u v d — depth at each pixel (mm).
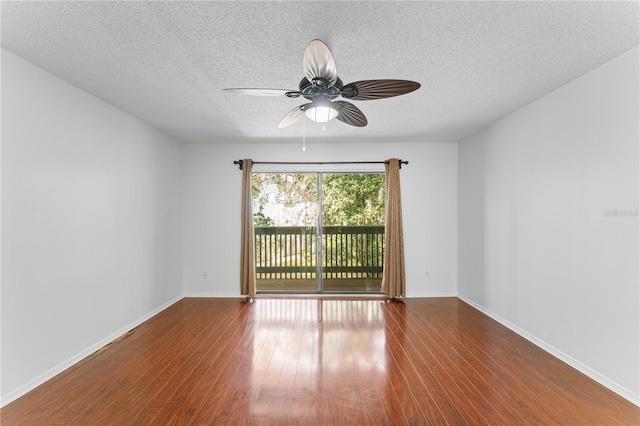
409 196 5484
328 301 5211
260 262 5645
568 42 2305
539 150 3412
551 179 3238
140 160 4191
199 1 1851
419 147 5484
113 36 2230
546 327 3316
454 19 2027
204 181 5492
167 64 2637
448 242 5492
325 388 2588
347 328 3947
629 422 2172
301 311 4664
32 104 2639
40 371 2682
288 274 5633
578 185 2904
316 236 5633
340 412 2277
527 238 3613
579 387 2607
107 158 3555
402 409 2312
